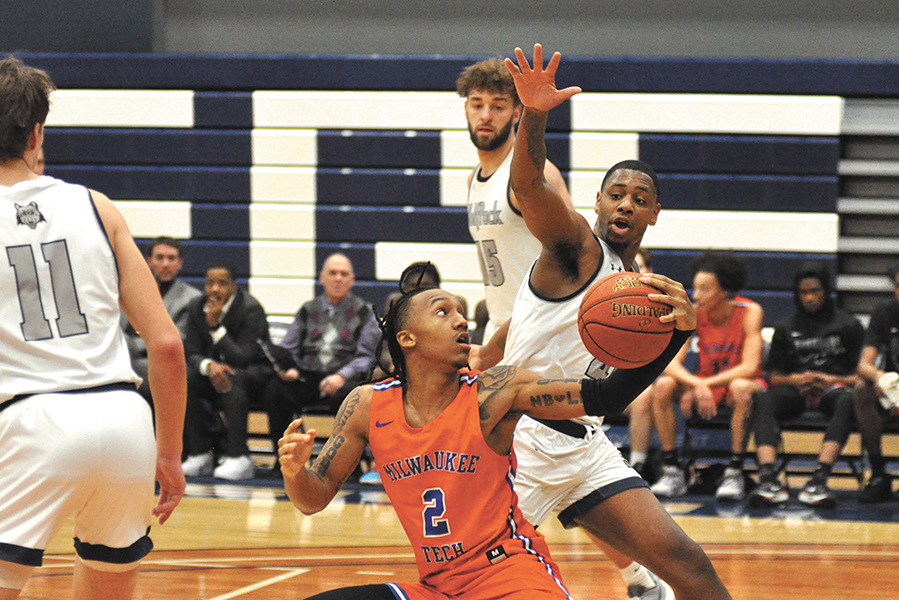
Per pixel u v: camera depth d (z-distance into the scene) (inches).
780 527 307.0
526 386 126.1
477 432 124.5
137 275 130.1
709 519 320.8
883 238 482.6
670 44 509.7
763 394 359.9
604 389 124.3
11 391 117.8
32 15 528.1
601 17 512.4
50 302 121.9
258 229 509.7
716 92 482.9
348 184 505.0
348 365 406.3
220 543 275.4
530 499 159.6
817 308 376.8
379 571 237.6
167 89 515.5
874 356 358.0
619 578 233.9
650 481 385.4
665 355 126.8
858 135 482.3
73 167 520.1
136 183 516.4
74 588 129.2
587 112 486.3
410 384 129.8
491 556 123.0
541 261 163.3
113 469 119.5
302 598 207.8
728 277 366.9
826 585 226.5
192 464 409.4
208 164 514.0
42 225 123.5
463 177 498.0
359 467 420.2
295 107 507.5
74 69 518.3
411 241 502.0
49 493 116.3
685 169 482.9
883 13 495.8
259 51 531.8
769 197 478.9
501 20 518.6
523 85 145.4
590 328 128.3
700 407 357.7
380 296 500.4
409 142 501.4
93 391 121.1
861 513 334.3
